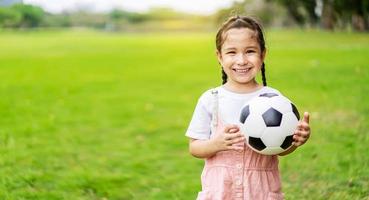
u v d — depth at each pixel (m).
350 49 21.09
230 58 2.72
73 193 4.45
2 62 18.78
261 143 2.64
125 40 38.91
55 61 19.41
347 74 12.13
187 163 5.42
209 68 16.02
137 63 18.50
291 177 4.68
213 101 2.79
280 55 18.98
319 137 6.07
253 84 2.82
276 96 2.72
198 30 73.62
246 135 2.66
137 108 8.96
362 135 6.10
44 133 6.86
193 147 2.76
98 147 6.16
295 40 30.20
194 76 13.89
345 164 4.99
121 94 10.71
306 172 4.79
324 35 36.12
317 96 9.19
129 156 5.74
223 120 2.75
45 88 11.55
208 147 2.66
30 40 37.47
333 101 8.54
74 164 5.39
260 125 2.63
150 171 5.16
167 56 21.77
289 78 11.90
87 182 4.72
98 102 9.69
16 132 6.85
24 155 5.62
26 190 4.45
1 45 30.39
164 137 6.68
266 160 2.71
